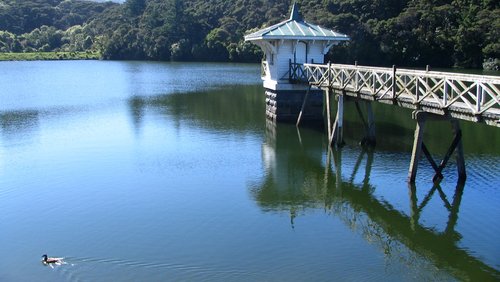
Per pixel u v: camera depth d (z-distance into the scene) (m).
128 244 12.88
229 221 14.27
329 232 13.44
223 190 16.94
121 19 119.50
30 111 33.75
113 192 16.88
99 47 111.69
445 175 17.72
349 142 23.06
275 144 23.00
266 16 93.75
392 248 12.45
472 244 12.62
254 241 12.94
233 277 11.12
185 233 13.49
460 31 59.94
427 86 15.34
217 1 106.75
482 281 10.84
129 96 41.97
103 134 26.00
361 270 11.35
